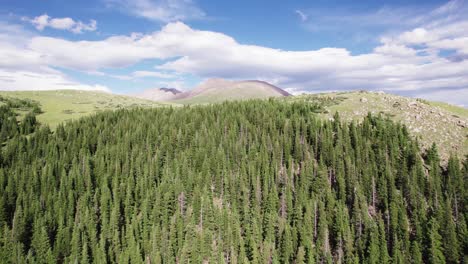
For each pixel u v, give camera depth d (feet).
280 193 339.57
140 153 410.93
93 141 460.96
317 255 268.00
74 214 336.49
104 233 302.25
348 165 334.44
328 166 360.48
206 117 493.77
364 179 329.31
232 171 374.84
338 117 414.00
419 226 271.69
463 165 318.65
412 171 315.99
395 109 440.45
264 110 486.38
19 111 642.63
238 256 264.72
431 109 420.77
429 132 378.94
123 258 271.69
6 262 276.21
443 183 314.35
